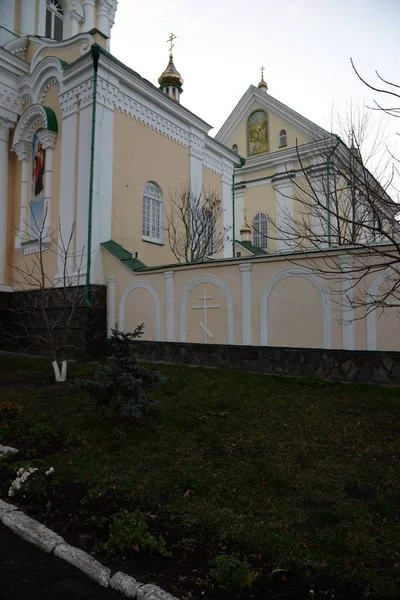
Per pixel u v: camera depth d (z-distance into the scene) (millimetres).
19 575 3029
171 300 11227
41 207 14750
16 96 16297
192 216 15820
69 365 11352
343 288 8461
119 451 5211
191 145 17172
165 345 11266
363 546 3121
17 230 16203
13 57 15992
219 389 7941
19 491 4191
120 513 3654
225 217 19656
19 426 6242
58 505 3992
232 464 4695
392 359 7855
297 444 5238
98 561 3102
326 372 8594
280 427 5852
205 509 3738
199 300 10711
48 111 14273
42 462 4938
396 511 3604
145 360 11422
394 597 2615
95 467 4762
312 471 4477
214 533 3373
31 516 3828
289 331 9180
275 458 4836
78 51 14062
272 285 9484
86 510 3863
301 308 9047
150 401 6055
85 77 13281
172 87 21672
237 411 6617
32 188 15523
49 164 14156
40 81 15055
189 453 5066
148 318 11703
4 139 16234
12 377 10180
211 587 2770
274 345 9367
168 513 3730
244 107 25500
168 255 15734
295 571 2891
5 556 3273
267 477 4355
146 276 11781
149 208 15117
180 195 16359
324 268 8758
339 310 8492
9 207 16438
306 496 3943
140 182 14555
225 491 4086
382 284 8023
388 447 5051
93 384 5926
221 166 19609
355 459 4754
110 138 13406
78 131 13383
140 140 14672
